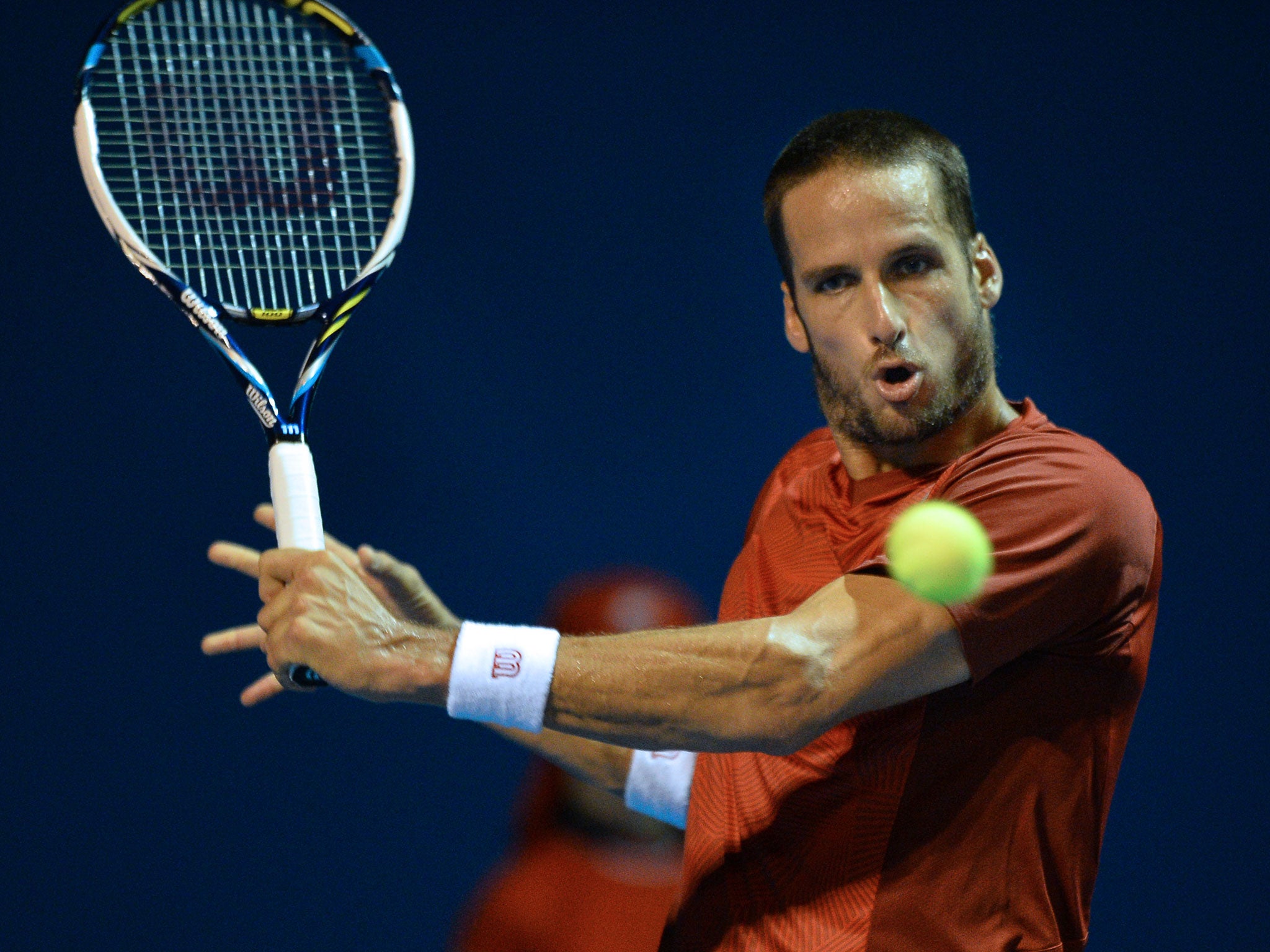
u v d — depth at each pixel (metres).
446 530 17.19
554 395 17.55
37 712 16.08
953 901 5.89
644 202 17.92
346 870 15.98
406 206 7.71
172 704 16.27
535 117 17.89
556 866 7.26
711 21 18.09
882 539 6.32
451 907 15.93
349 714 16.28
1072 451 5.96
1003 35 18.08
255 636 6.95
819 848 6.14
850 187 6.08
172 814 15.98
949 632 5.55
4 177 16.92
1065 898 6.10
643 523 17.42
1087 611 5.79
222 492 16.83
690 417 17.66
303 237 7.82
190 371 16.97
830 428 6.88
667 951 6.95
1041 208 17.97
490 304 17.59
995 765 5.92
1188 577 17.47
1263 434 17.73
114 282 16.98
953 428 6.32
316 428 17.06
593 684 5.57
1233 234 17.94
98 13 17.23
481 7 17.92
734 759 6.66
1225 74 18.00
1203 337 17.88
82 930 15.67
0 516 16.42
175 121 7.73
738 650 5.54
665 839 7.51
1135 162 18.02
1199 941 16.67
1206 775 17.05
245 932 15.81
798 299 6.36
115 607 16.42
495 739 16.36
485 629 5.69
